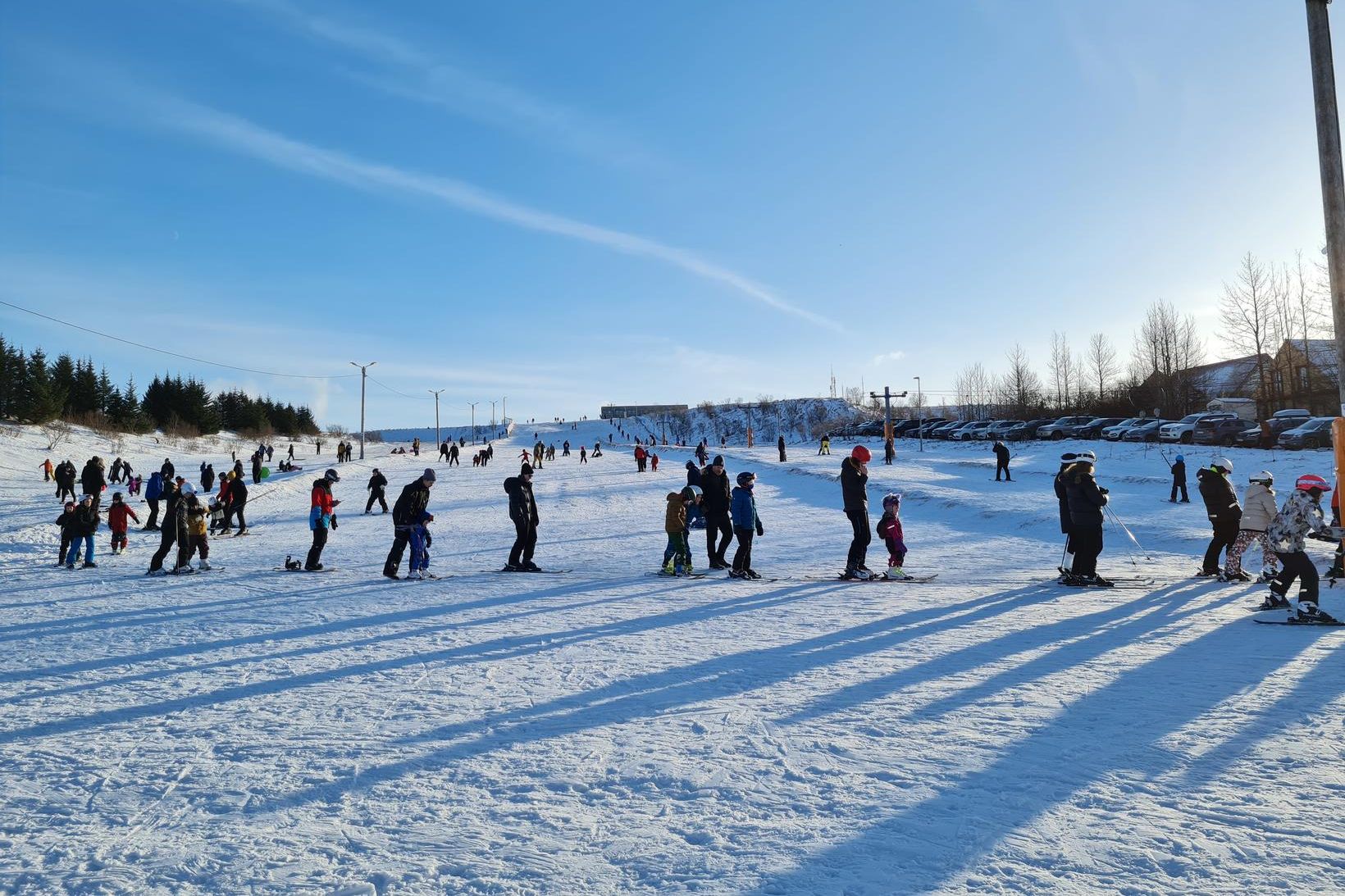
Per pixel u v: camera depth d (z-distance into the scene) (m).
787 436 141.75
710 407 168.50
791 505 27.33
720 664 6.87
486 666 6.98
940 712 5.37
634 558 16.05
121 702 6.02
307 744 4.97
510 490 13.90
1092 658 6.77
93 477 21.38
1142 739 4.73
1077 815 3.73
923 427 67.75
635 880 3.21
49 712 5.77
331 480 14.74
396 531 13.20
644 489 35.69
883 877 3.20
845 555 15.95
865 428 73.06
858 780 4.23
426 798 4.11
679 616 9.27
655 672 6.62
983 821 3.69
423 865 3.38
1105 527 17.81
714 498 14.05
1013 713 5.29
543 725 5.27
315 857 3.48
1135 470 30.09
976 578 12.33
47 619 9.82
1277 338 46.22
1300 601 8.15
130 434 71.38
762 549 17.14
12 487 36.59
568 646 7.72
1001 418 75.75
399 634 8.47
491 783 4.30
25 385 59.47
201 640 8.35
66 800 4.16
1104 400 64.38
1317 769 4.21
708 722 5.26
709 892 3.11
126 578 13.96
